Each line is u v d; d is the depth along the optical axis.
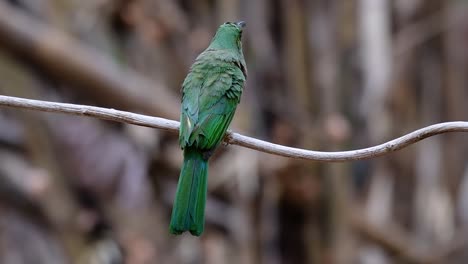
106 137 16.78
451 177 19.75
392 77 19.16
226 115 8.42
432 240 19.17
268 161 14.80
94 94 15.49
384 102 18.59
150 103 15.52
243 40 15.40
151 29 16.72
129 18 16.61
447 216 19.39
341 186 15.39
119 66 15.93
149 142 16.77
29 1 15.85
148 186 16.98
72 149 16.67
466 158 19.89
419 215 19.53
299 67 15.23
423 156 19.84
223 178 15.46
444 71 20.31
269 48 15.35
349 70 17.89
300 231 15.35
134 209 16.92
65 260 17.08
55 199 16.73
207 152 8.15
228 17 15.95
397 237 17.78
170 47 17.00
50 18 15.68
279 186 14.93
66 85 15.51
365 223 17.14
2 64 15.37
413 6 20.00
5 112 17.36
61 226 16.88
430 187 19.66
